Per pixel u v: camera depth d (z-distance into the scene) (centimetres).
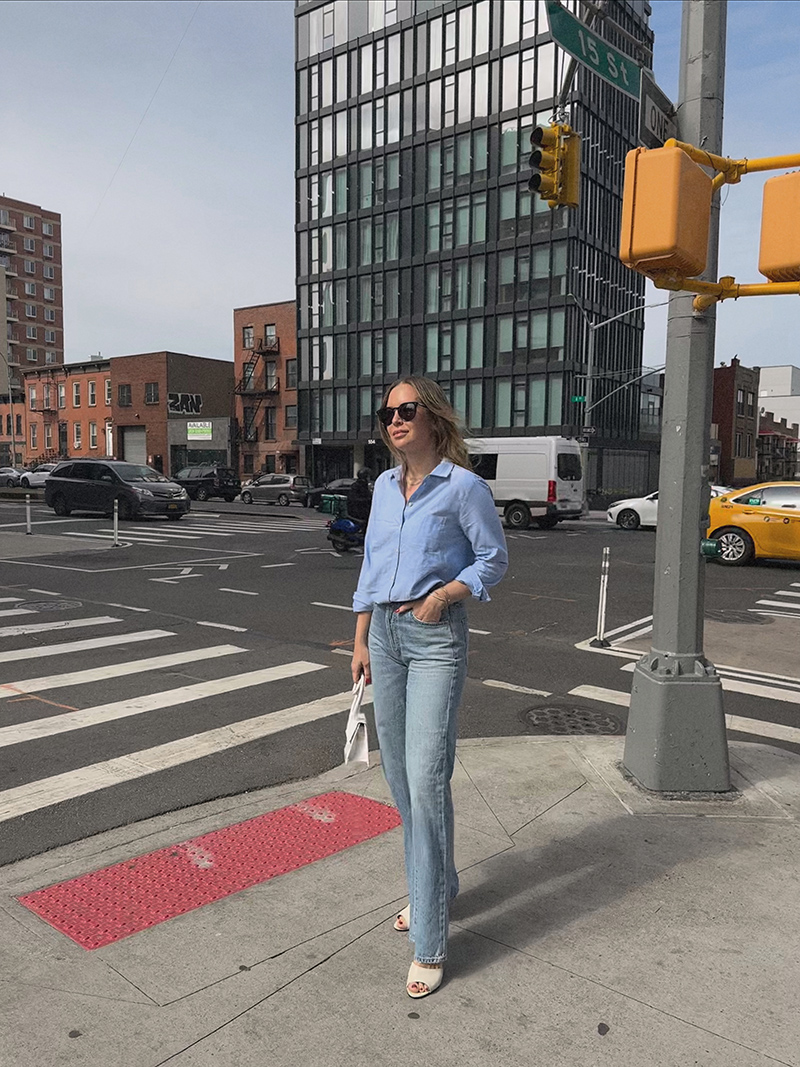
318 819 377
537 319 4094
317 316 4969
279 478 3841
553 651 794
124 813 401
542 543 1952
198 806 411
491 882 312
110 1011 235
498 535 253
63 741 511
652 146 384
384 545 259
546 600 1095
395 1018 233
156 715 567
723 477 5909
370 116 4638
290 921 286
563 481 2459
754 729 562
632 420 4731
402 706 264
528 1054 219
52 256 9256
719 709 401
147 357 5750
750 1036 226
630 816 374
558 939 274
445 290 4409
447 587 245
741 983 251
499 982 250
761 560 1636
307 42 4866
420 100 4425
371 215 4659
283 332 5238
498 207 4175
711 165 358
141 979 251
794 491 1477
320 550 1706
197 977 252
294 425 5247
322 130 4859
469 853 336
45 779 447
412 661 256
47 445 6512
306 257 4991
